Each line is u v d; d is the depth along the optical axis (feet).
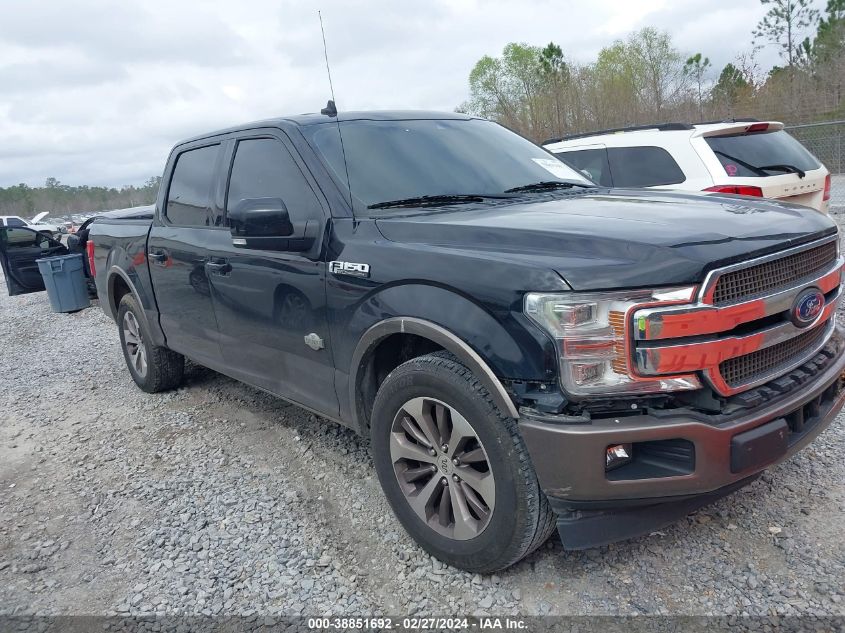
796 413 8.73
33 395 20.35
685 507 8.36
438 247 9.15
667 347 7.54
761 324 8.25
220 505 12.00
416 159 12.00
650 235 8.09
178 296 15.33
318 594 9.30
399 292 9.32
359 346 10.02
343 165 11.43
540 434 7.84
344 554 10.18
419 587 9.23
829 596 8.30
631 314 7.53
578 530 8.16
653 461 8.02
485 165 12.48
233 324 13.37
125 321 18.93
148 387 18.52
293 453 13.84
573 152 23.58
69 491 13.29
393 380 9.58
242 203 10.83
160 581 9.94
